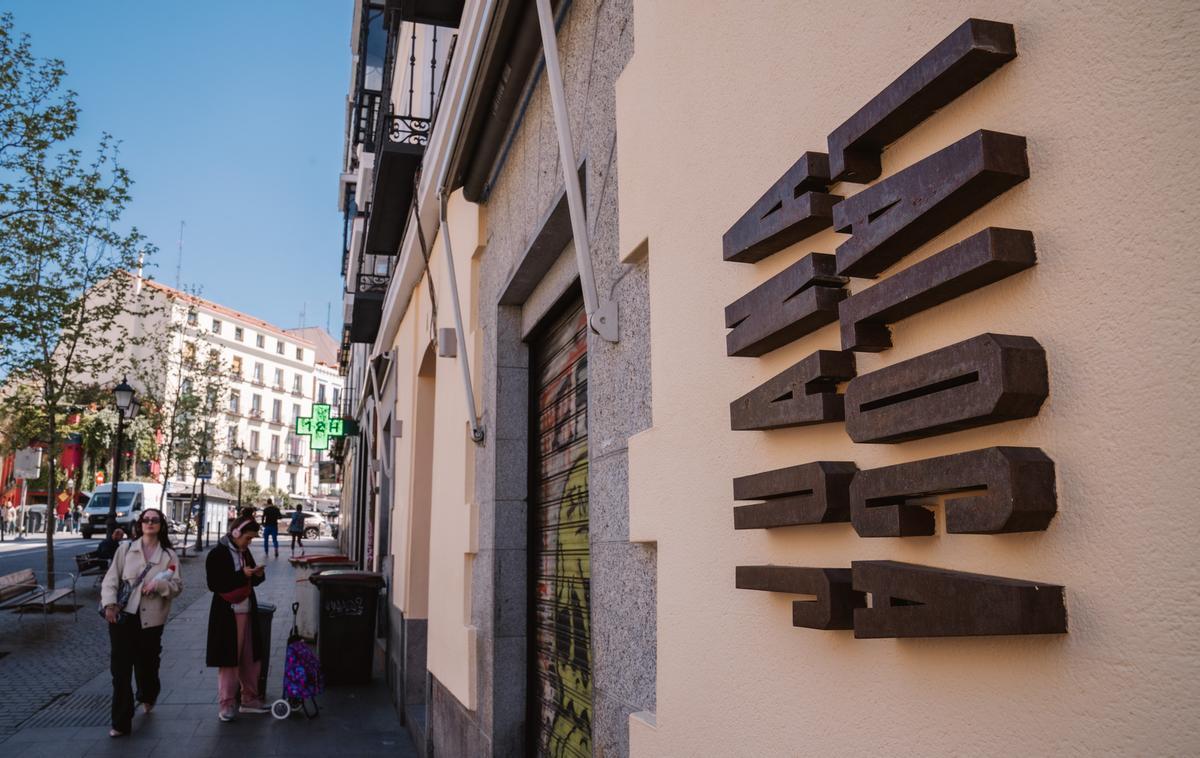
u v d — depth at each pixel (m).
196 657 12.31
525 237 4.57
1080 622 1.11
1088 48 1.14
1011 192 1.26
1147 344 1.04
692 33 2.52
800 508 1.71
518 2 4.23
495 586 5.13
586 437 4.15
